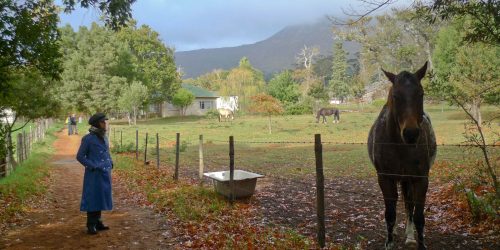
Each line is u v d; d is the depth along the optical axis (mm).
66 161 20766
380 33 50562
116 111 58031
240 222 7418
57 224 7582
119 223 7613
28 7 8930
